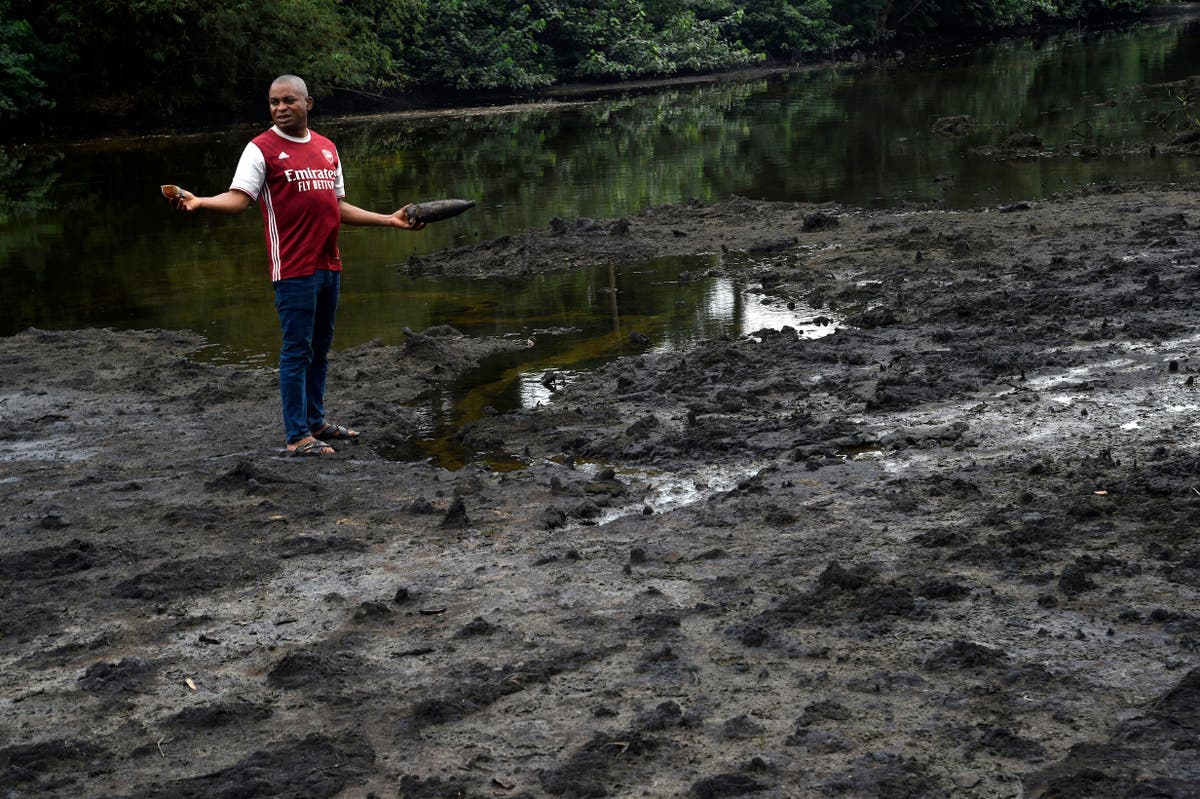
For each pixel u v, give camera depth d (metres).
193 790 3.14
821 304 8.90
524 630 4.01
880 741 3.20
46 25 27.55
